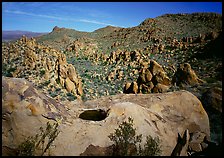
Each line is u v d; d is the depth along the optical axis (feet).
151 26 369.09
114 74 141.79
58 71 81.25
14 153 20.52
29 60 123.34
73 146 20.93
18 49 159.94
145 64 148.56
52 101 25.48
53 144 20.88
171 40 254.68
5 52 153.58
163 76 59.72
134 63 166.81
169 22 389.39
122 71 144.46
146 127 23.65
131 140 21.90
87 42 316.60
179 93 32.42
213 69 94.84
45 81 82.43
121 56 193.57
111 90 105.50
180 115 29.12
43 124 21.72
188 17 399.85
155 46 203.21
